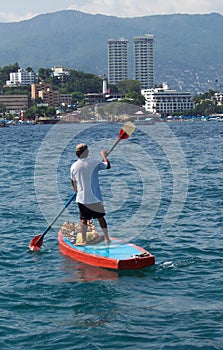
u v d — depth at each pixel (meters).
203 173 36.75
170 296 13.52
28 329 11.87
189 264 15.89
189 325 11.86
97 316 12.47
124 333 11.59
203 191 28.62
